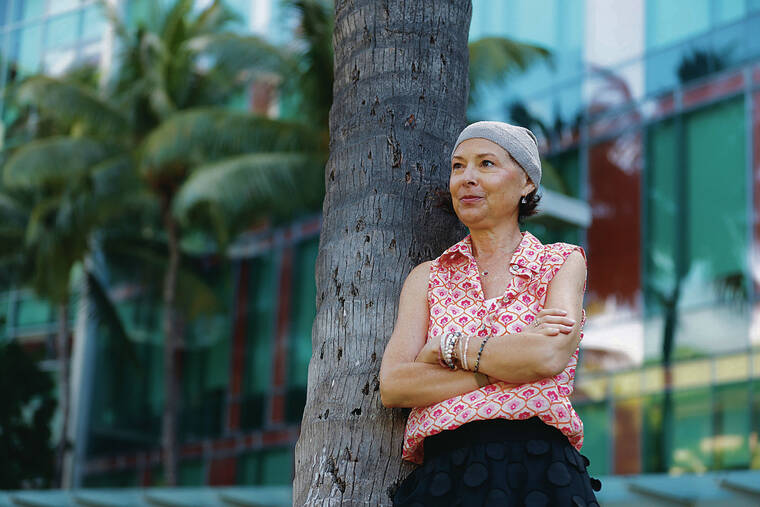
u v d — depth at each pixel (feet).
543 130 56.18
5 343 68.69
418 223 10.00
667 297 50.03
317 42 49.08
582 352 52.49
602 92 54.54
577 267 8.59
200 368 72.84
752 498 22.07
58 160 63.41
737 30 50.06
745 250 47.67
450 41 10.71
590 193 53.98
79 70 74.74
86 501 33.96
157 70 63.62
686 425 48.06
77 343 78.18
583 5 56.08
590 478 8.48
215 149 58.59
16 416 67.21
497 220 8.87
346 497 9.09
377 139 10.20
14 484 66.08
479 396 8.07
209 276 74.43
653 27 53.26
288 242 70.03
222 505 32.55
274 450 66.39
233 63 56.03
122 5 81.46
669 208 50.93
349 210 10.08
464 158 8.87
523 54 51.57
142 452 74.02
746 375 46.52
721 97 50.06
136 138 64.95
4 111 82.84
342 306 9.73
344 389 9.42
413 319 8.73
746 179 48.44
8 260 74.49
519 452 7.96
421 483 8.11
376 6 10.65
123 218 72.08
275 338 68.80
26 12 86.69
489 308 8.48
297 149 57.77
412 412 8.56
